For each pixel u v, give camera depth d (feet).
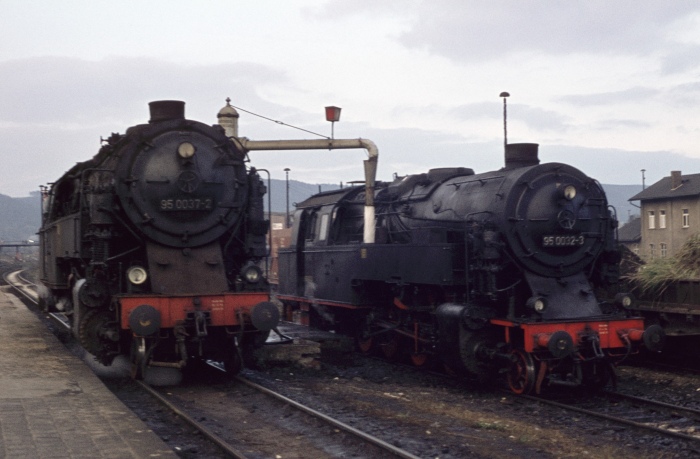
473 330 37.32
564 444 25.96
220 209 38.78
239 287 38.29
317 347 45.44
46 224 54.54
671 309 41.45
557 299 37.04
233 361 38.14
